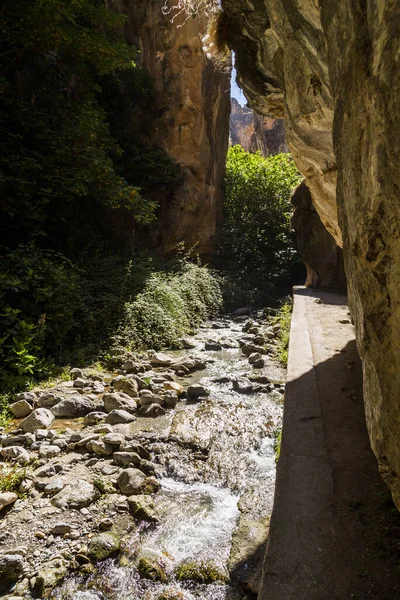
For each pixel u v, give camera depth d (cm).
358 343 153
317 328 641
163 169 1337
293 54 280
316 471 242
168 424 450
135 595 235
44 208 904
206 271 1226
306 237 1215
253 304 1381
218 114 1584
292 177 1814
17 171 749
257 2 348
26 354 546
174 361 675
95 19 959
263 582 168
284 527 198
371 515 203
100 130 928
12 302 624
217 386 573
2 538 271
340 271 1157
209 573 248
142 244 1266
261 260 1602
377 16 102
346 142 131
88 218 1062
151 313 802
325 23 157
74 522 289
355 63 118
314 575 170
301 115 327
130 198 915
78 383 546
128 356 671
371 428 144
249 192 1728
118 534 281
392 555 178
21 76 923
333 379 401
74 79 1080
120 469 355
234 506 316
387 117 96
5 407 465
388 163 97
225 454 388
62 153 820
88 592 237
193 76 1422
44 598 231
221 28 429
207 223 1502
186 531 287
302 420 311
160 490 337
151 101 1406
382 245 105
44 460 364
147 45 1430
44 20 804
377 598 158
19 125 847
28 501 311
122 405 479
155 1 1413
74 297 697
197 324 991
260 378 580
